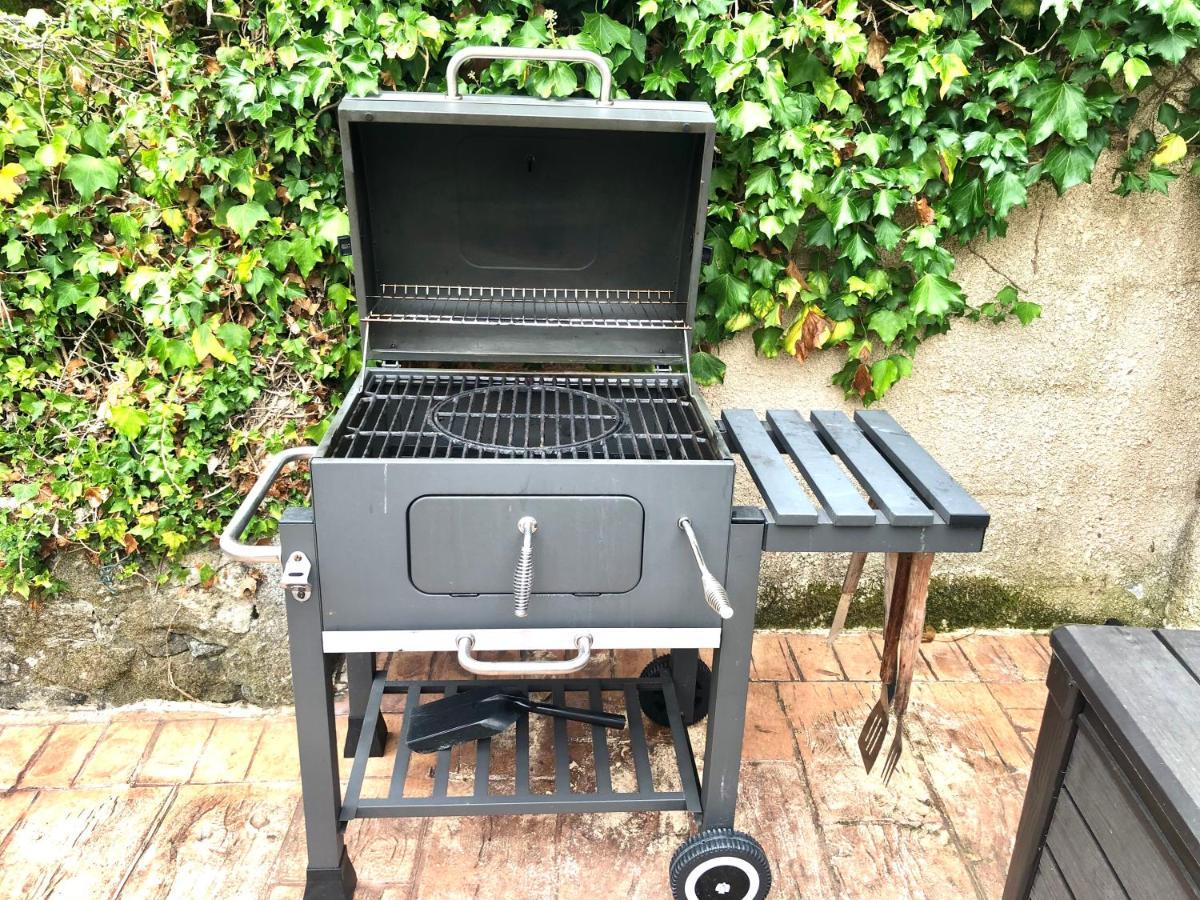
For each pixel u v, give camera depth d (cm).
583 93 187
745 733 206
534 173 166
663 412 165
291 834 175
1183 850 97
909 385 225
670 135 162
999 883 168
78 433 193
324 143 186
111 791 185
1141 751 103
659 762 197
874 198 194
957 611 249
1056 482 238
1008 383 226
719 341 216
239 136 185
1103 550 246
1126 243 212
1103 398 229
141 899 160
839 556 241
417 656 228
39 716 209
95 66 173
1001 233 202
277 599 211
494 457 136
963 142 192
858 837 178
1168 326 221
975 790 191
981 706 217
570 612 138
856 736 206
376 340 175
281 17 171
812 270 210
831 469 150
